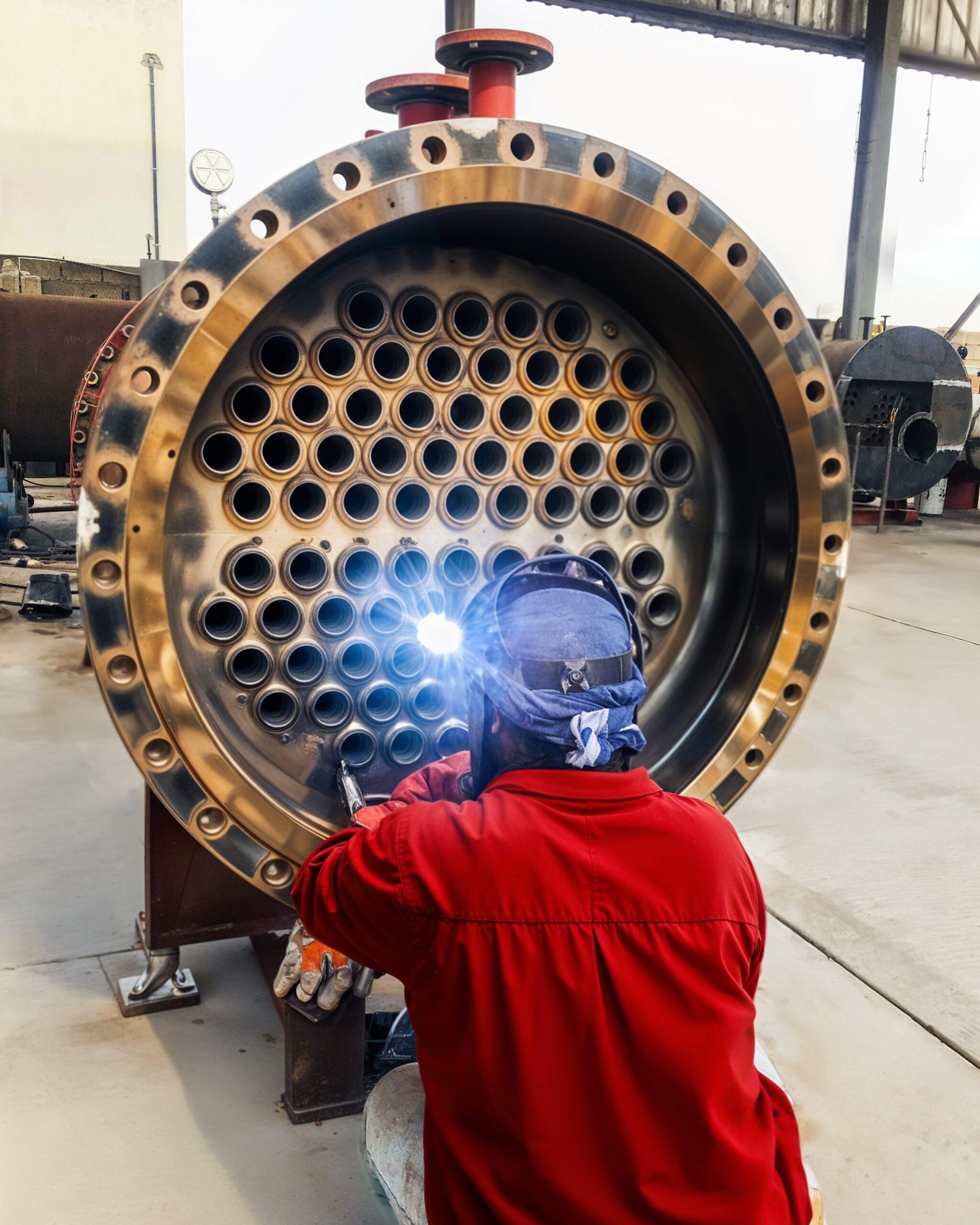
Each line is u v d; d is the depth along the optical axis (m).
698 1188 0.93
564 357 1.57
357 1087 1.61
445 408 1.50
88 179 13.43
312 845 1.39
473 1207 0.99
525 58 1.53
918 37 10.84
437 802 1.05
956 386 7.45
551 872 0.96
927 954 2.17
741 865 1.03
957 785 3.13
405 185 1.25
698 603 1.75
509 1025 0.93
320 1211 1.42
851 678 4.21
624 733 1.02
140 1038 1.78
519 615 1.04
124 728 1.25
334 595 1.47
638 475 1.65
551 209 1.34
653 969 0.94
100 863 2.43
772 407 1.54
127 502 1.19
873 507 8.98
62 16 12.88
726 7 9.30
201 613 1.38
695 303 1.49
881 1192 1.53
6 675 3.93
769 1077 1.24
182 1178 1.47
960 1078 1.79
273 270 1.20
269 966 1.90
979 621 5.27
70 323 5.61
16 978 1.95
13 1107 1.60
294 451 1.41
